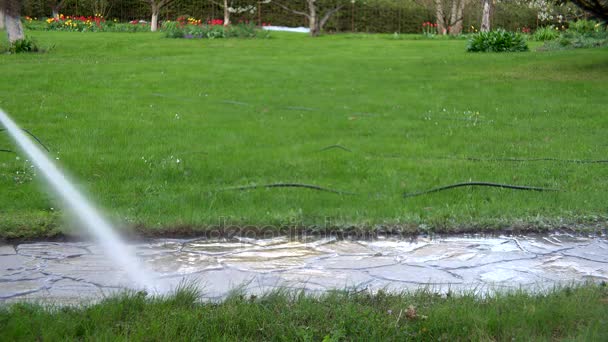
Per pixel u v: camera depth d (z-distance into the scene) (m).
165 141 8.95
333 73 14.94
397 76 14.56
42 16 33.72
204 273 4.98
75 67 14.78
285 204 6.64
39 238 5.82
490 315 3.90
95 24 28.94
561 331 3.84
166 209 6.45
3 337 3.59
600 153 8.66
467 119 10.64
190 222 6.04
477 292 4.59
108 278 4.85
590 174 7.76
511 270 5.15
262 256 5.42
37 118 9.95
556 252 5.62
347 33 30.20
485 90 12.98
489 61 16.61
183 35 24.17
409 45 21.75
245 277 4.90
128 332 3.71
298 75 14.55
